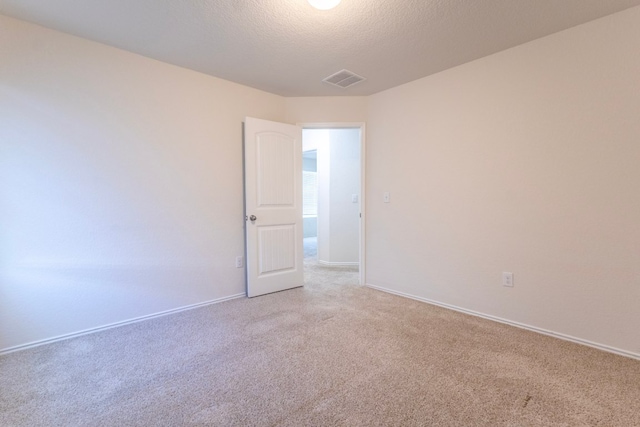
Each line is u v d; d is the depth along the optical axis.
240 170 3.06
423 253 2.91
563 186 2.08
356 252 4.68
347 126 3.40
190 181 2.72
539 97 2.16
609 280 1.92
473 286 2.56
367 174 3.41
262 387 1.56
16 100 1.94
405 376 1.65
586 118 1.97
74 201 2.15
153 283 2.53
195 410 1.39
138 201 2.44
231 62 2.54
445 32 2.08
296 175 3.37
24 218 1.98
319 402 1.44
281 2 1.77
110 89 2.28
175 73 2.60
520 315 2.30
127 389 1.55
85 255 2.21
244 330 2.27
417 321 2.43
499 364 1.77
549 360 1.82
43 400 1.46
